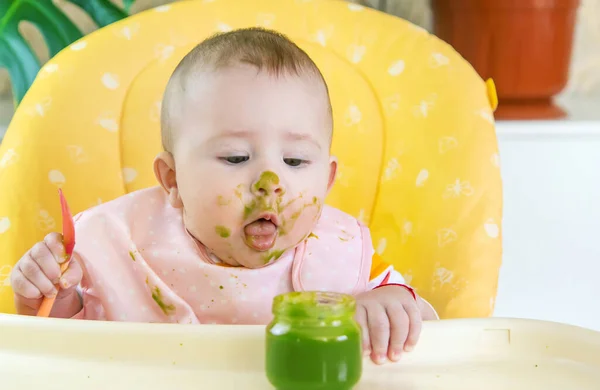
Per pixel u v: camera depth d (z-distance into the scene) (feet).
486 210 3.49
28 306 2.76
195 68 2.97
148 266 3.08
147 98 3.80
